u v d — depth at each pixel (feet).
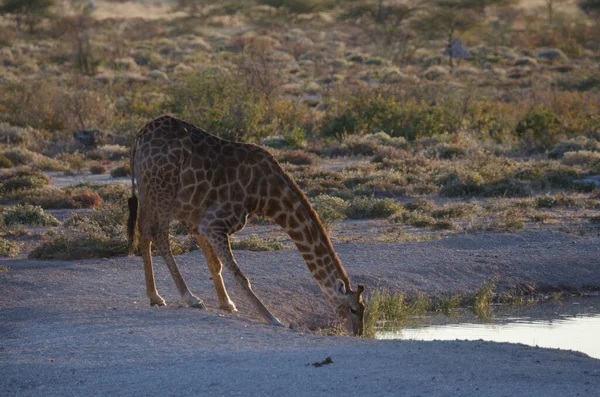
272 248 131.23
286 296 103.45
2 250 127.44
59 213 170.71
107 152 255.29
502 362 63.00
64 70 486.79
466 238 140.05
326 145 266.98
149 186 85.81
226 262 85.51
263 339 72.49
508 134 279.49
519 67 513.04
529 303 112.88
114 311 85.81
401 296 104.83
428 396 52.95
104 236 128.57
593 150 250.16
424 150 247.50
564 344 89.25
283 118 306.96
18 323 82.02
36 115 307.17
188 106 299.58
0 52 535.60
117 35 640.17
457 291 114.62
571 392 54.34
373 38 638.12
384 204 168.76
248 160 86.69
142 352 67.36
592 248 135.03
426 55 583.58
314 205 164.55
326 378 56.95
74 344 71.41
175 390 55.98
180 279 88.89
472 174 200.95
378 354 64.34
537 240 140.46
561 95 329.52
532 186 199.31
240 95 298.56
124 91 396.98
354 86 373.61
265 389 55.16
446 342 70.95
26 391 57.93
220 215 85.71
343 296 84.43
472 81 412.98
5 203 181.37
